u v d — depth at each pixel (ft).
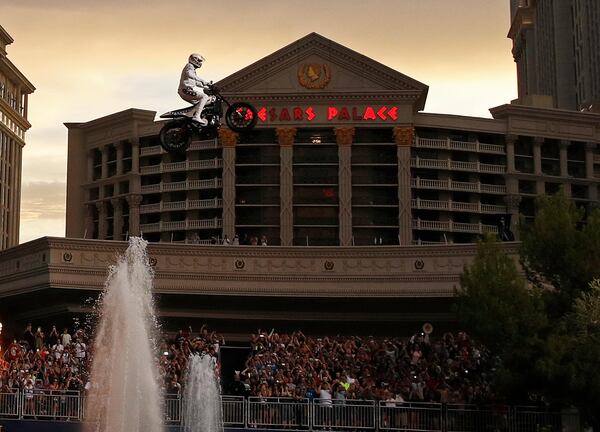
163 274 202.49
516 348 137.18
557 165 315.17
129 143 317.01
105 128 322.96
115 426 129.49
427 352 163.73
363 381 148.05
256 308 209.56
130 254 150.71
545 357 133.08
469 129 304.50
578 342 134.31
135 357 131.23
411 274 201.98
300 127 294.25
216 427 134.00
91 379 138.31
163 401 134.51
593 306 133.90
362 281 203.51
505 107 306.35
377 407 131.34
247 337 211.20
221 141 297.94
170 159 312.09
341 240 291.38
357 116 294.25
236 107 116.37
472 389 140.46
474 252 199.00
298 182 296.10
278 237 294.25
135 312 133.08
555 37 496.64
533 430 130.21
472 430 129.90
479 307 142.10
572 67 488.85
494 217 305.94
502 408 131.03
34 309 213.05
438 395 140.67
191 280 203.62
